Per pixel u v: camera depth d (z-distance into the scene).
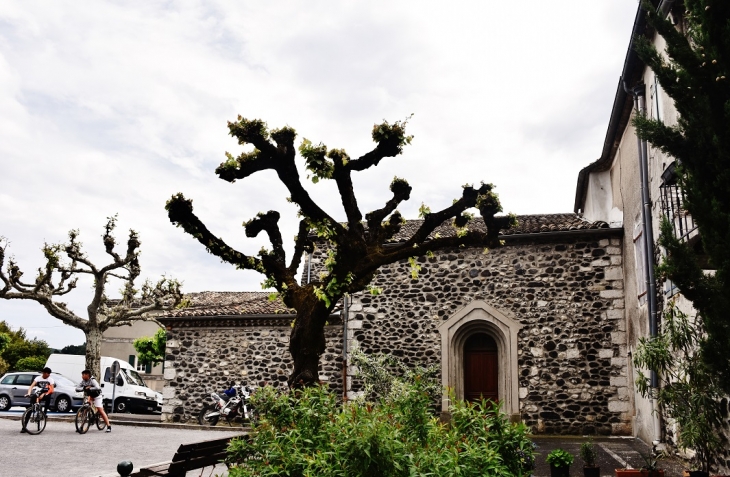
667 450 10.77
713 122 5.40
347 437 4.76
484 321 14.95
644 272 11.81
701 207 5.28
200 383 16.78
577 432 14.09
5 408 21.56
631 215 13.30
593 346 14.36
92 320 21.28
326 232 7.96
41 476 8.50
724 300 5.25
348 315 15.67
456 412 5.67
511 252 15.14
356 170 8.45
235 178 8.14
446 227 16.22
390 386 14.48
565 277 14.75
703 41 5.50
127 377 23.98
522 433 5.45
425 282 15.45
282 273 8.41
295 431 5.33
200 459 6.41
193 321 17.06
